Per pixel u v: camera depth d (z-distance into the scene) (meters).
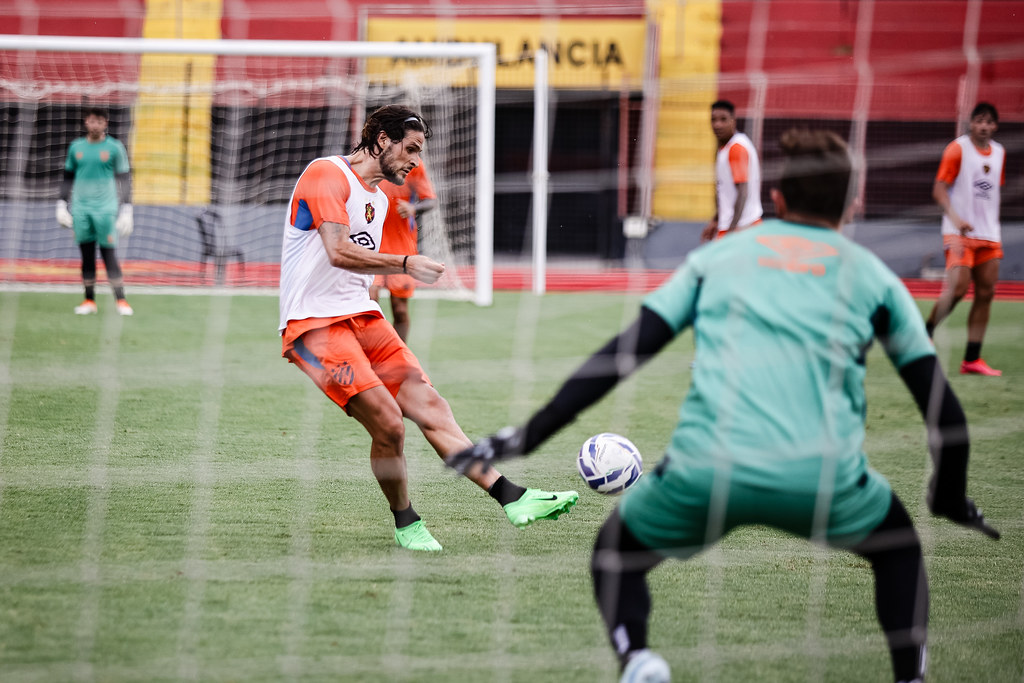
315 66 50.03
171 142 48.12
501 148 53.16
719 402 7.83
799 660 9.40
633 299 39.59
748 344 7.89
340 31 51.75
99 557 11.44
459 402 21.09
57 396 20.36
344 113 49.47
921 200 48.78
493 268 51.12
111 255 31.95
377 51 33.53
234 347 26.88
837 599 10.98
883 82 49.41
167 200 47.41
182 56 48.97
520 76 52.47
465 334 30.42
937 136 49.06
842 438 7.85
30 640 9.21
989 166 24.52
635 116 51.28
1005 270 46.56
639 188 50.59
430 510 13.88
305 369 12.09
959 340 31.34
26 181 45.84
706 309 8.09
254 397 20.92
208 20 50.75
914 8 49.97
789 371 7.80
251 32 51.22
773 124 50.12
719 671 9.13
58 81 47.44
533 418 8.02
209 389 21.56
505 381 23.44
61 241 45.56
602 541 8.47
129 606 10.07
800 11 51.22
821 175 8.26
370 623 9.85
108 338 27.62
